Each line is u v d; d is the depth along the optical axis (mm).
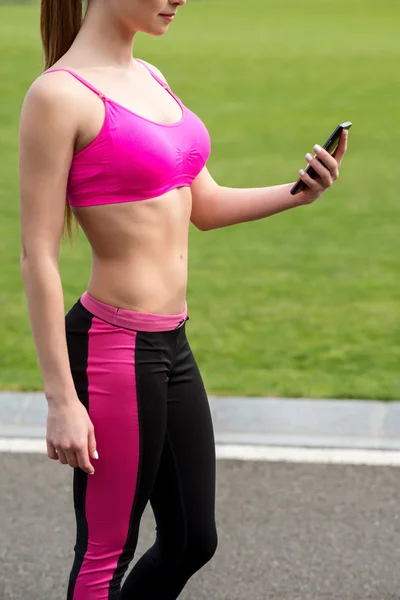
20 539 6258
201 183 4562
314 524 6445
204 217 4605
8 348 10094
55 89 3795
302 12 65438
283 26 56344
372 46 45500
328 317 11227
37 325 3844
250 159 21844
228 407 8109
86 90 3848
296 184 4383
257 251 14414
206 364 9570
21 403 8242
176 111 4129
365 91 32188
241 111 28609
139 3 3961
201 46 45812
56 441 3865
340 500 6738
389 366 9484
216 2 74500
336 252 14305
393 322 11023
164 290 4055
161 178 3949
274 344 10234
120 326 3992
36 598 5637
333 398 8516
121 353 3986
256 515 6547
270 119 27234
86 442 3859
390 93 31641
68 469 7184
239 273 13195
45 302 3820
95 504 4074
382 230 15656
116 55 4070
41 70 4266
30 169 3807
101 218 3943
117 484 4043
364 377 9148
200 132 4160
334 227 15867
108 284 4004
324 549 6148
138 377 3982
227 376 9188
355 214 16766
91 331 4012
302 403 8227
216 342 10297
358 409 8109
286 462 7246
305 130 25547
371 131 25250
